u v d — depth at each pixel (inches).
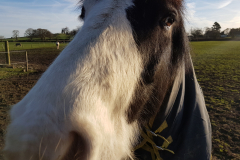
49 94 34.6
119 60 43.8
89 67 39.8
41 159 30.7
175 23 60.6
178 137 65.8
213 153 133.9
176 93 65.1
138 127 57.1
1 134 138.9
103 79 40.0
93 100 36.8
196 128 65.3
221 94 257.6
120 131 45.0
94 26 46.1
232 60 597.0
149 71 52.3
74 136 34.4
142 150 68.1
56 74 37.5
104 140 37.4
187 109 67.9
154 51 52.2
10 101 217.6
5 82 304.2
